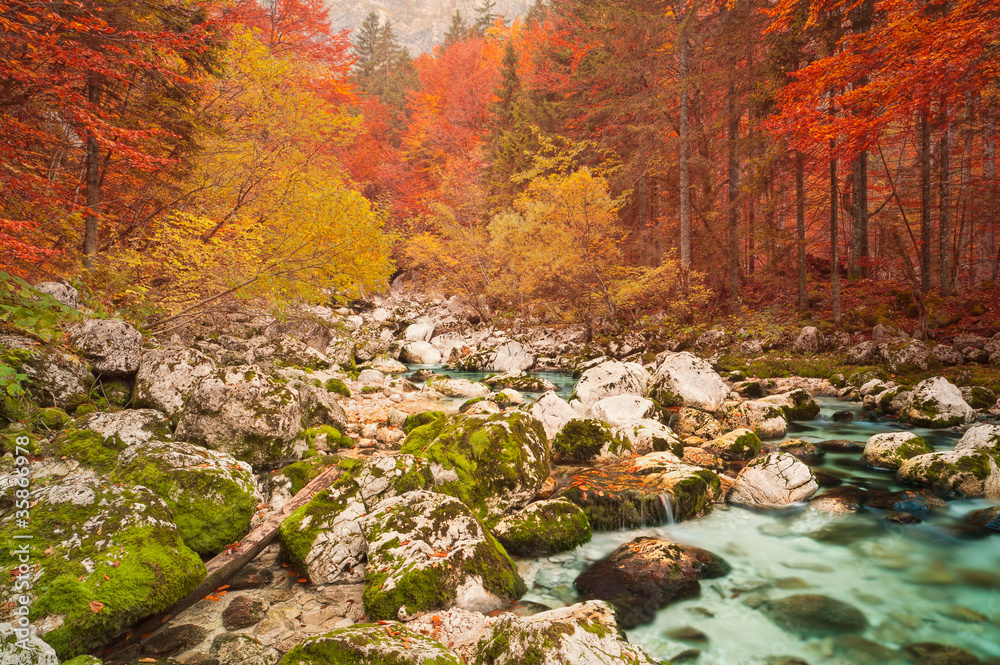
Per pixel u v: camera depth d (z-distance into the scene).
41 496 3.60
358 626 2.96
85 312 6.65
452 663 2.61
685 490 5.61
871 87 11.14
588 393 10.07
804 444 7.92
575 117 27.70
